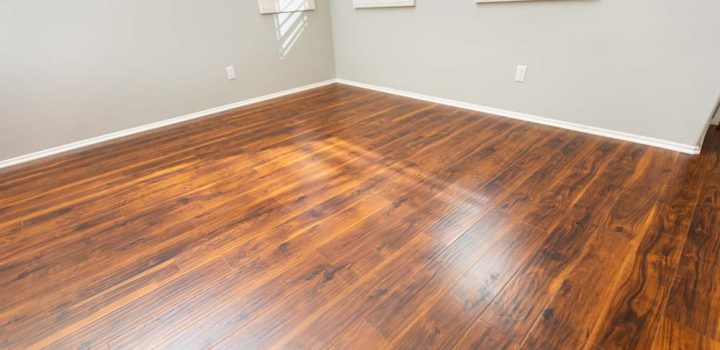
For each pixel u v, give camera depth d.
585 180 1.79
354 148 2.34
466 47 2.79
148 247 1.47
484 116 2.79
